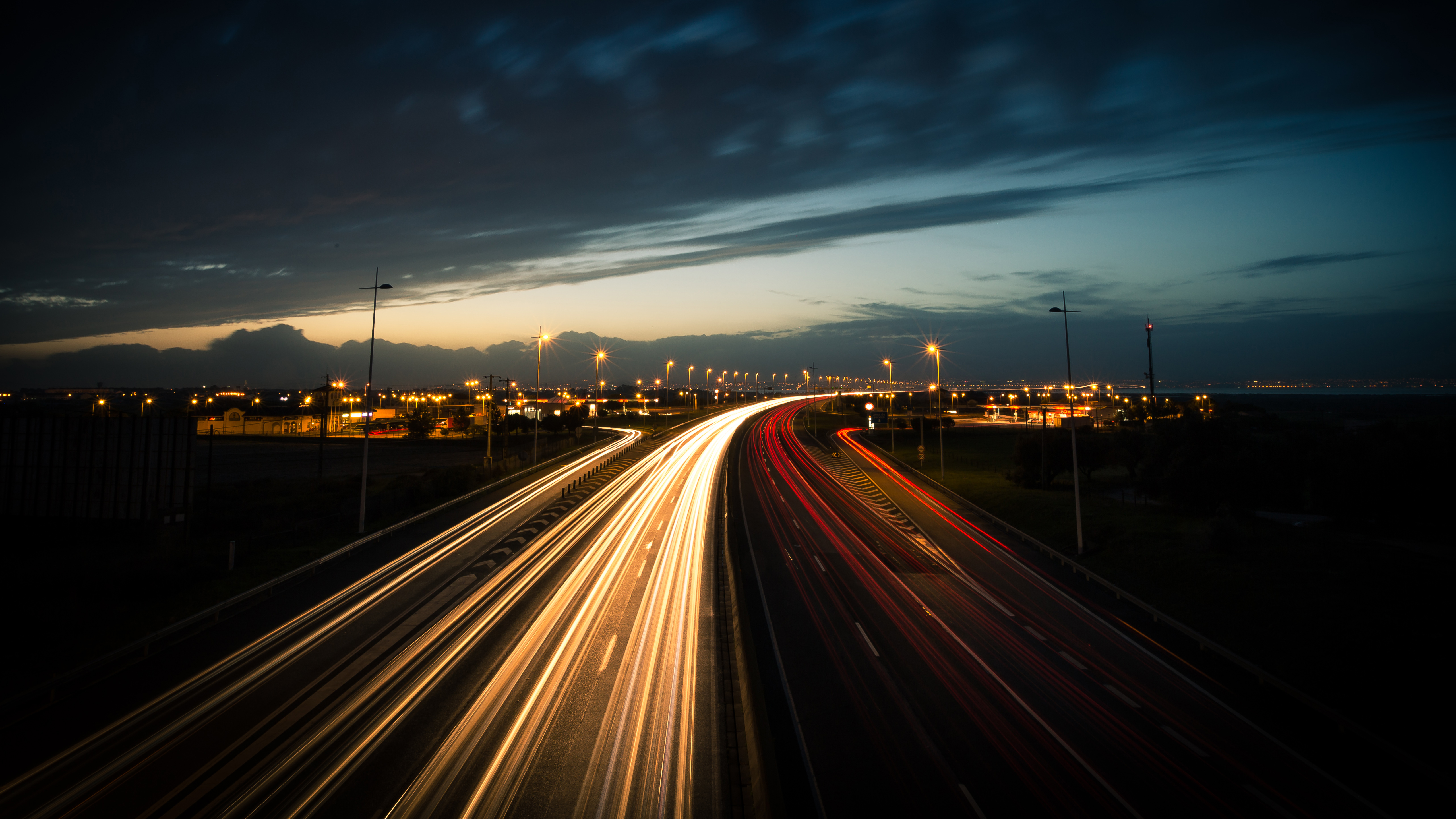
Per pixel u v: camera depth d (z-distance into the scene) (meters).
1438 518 36.25
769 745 14.68
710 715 17.11
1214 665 20.97
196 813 12.53
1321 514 42.19
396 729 15.95
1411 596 24.33
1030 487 54.16
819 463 73.50
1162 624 24.67
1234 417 51.88
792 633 23.67
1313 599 24.41
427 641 21.62
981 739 16.47
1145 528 36.66
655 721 16.72
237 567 29.39
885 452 82.06
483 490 51.50
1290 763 15.41
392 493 43.31
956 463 70.00
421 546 34.56
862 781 14.64
